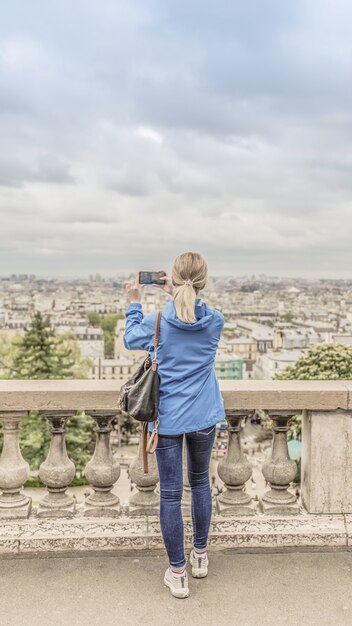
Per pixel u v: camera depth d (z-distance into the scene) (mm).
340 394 4938
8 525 4809
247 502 5102
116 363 125625
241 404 4965
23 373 43469
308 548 4812
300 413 5176
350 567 4559
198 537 4395
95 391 4863
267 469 5109
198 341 4164
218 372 134250
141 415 4074
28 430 36656
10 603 4082
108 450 5035
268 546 4820
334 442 4996
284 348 179000
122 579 4367
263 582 4359
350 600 4164
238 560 4645
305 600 4156
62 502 4992
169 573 4223
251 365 177875
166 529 4184
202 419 4180
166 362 4164
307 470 5078
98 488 5051
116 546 4719
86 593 4199
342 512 5027
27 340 43969
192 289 4137
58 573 4426
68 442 37094
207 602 4121
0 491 5125
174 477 4207
